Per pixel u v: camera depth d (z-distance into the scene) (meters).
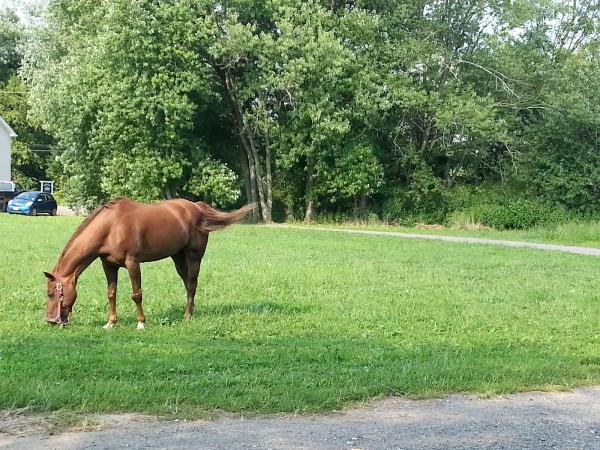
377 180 41.50
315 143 40.28
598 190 42.44
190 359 8.79
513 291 16.19
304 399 7.25
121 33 36.53
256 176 43.94
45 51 44.72
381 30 42.16
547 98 41.72
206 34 38.12
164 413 6.78
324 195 43.97
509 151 43.12
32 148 71.25
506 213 41.72
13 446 5.88
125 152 38.75
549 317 12.98
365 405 7.33
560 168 42.28
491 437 6.40
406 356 9.41
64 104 39.47
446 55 41.88
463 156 43.97
